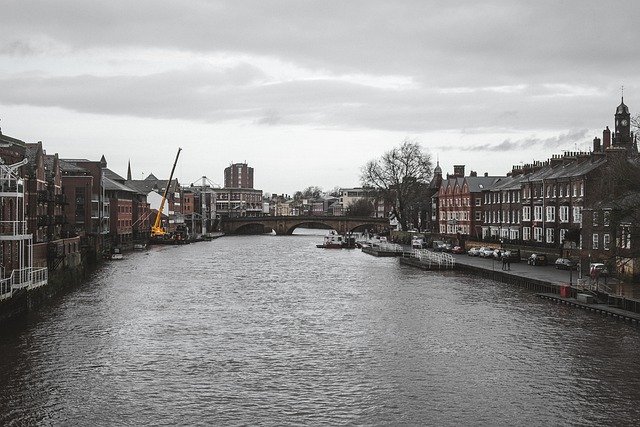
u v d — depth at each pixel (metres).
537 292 75.50
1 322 56.31
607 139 110.50
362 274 100.44
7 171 64.69
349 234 188.88
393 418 36.19
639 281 75.88
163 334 54.84
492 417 36.44
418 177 167.38
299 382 42.09
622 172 72.31
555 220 110.94
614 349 49.88
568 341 52.34
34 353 48.28
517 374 43.84
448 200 166.88
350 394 39.94
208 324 59.09
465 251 133.50
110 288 81.94
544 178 115.00
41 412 36.75
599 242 86.44
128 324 58.59
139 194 191.25
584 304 65.94
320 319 61.59
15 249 68.94
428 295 76.12
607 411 37.38
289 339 53.38
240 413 36.78
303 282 89.94
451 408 37.72
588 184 100.62
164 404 38.06
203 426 34.94
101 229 139.12
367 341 52.72
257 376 43.28
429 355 48.53
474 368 45.19
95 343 51.44
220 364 45.94
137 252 153.50
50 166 106.12
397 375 43.66
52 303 69.12
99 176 140.62
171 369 44.69
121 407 37.56
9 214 70.38
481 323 59.25
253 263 121.88
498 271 90.19
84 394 39.62
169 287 83.75
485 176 159.25
